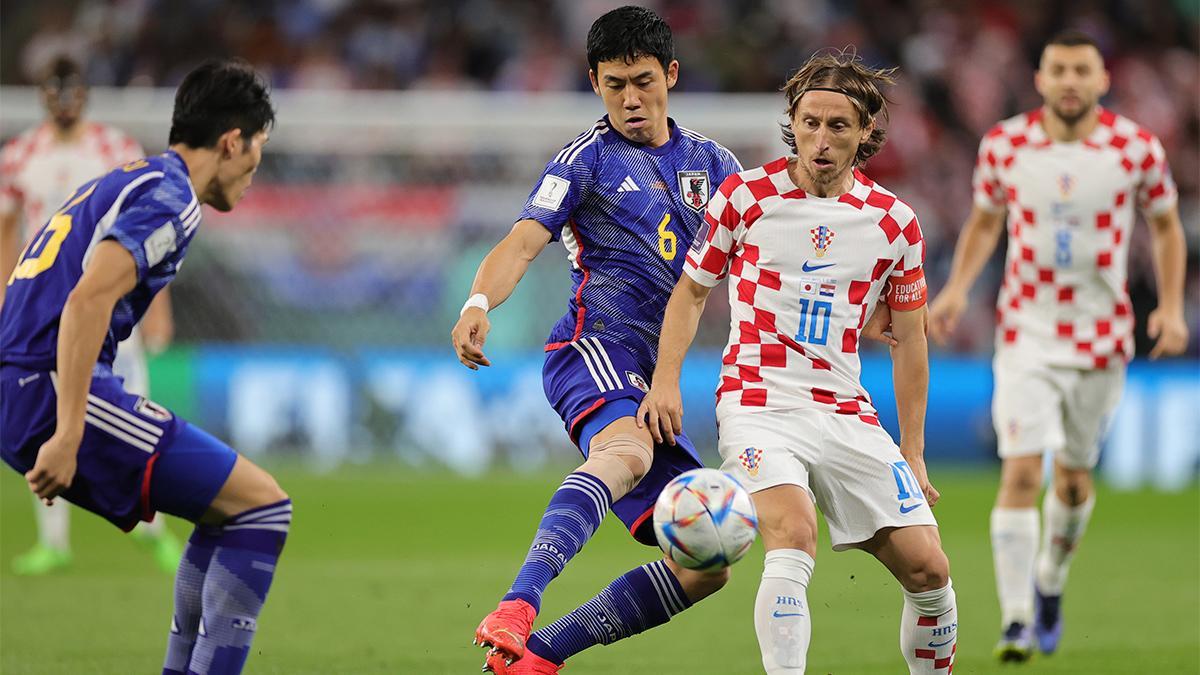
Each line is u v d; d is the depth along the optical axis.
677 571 17.38
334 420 47.97
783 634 15.13
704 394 47.69
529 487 44.94
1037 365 24.55
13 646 21.86
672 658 21.75
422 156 49.50
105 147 30.27
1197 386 49.56
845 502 16.23
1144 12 65.19
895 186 58.69
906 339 16.81
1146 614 26.69
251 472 15.02
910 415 16.91
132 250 14.23
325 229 49.44
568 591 28.14
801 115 15.85
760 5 63.78
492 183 49.78
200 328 49.25
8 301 14.88
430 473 47.75
